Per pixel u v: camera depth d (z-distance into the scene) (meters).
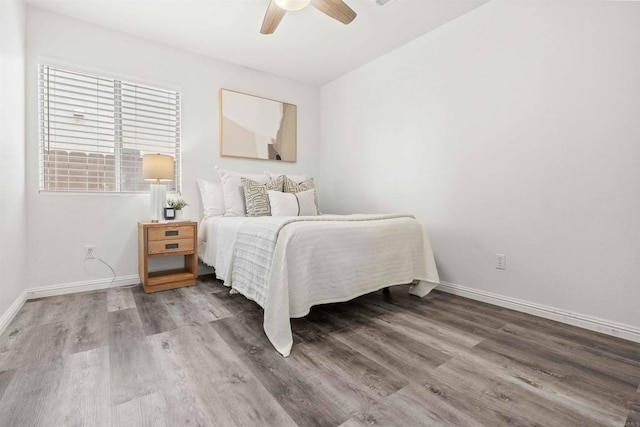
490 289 2.39
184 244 2.71
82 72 2.56
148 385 1.25
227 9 2.43
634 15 1.71
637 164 1.72
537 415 1.09
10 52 1.96
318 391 1.22
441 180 2.72
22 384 1.24
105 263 2.66
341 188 3.80
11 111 1.97
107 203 2.67
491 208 2.38
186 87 3.09
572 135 1.95
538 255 2.12
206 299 2.38
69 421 1.04
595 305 1.87
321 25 2.66
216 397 1.18
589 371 1.39
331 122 3.95
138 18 2.54
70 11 2.44
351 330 1.85
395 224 2.30
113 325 1.86
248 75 3.52
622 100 1.76
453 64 2.60
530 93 2.14
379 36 2.85
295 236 1.72
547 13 2.05
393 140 3.15
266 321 1.63
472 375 1.35
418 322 1.99
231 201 2.98
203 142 3.20
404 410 1.12
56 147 2.49
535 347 1.63
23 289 2.24
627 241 1.76
